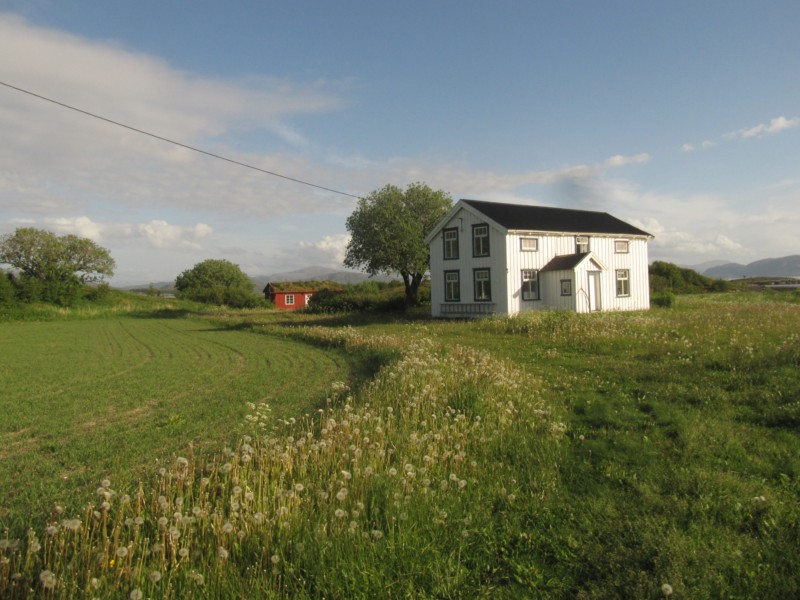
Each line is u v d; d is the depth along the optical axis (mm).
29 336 29953
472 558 4406
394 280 76125
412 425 7473
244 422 8633
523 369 12023
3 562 3674
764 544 4348
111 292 68938
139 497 4875
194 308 63562
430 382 9406
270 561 4156
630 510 5047
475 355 13672
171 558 4125
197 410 10023
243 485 5203
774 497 5121
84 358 19172
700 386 9617
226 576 3906
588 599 3811
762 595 3721
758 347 12969
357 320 34750
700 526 4652
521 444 6938
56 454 7480
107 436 8336
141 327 37562
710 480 5547
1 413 10109
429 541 4488
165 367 16391
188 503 5043
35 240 78750
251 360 17500
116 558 4012
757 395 8680
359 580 3934
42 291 55438
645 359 13125
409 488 5145
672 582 3824
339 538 4316
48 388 12734
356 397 9938
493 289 31266
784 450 6371
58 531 4223
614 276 34781
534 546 4562
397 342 17422
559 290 31141
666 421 7754
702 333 16906
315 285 85812
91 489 6012
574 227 33906
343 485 5164
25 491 6012
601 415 8188
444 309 34250
